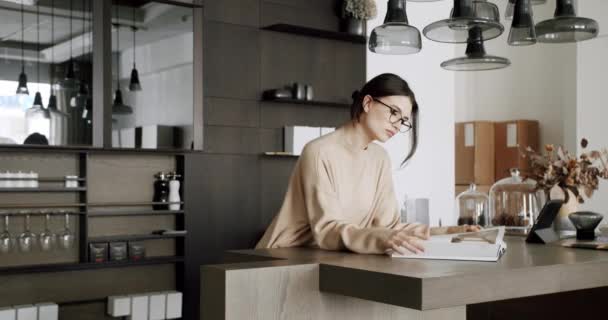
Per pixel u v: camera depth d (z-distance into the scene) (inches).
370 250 75.0
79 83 148.3
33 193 154.1
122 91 155.4
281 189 191.5
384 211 90.4
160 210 169.3
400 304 57.4
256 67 188.1
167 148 161.8
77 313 159.6
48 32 145.3
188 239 173.8
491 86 311.4
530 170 121.1
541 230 94.4
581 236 97.5
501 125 291.9
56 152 153.7
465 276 58.3
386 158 91.7
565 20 101.1
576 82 262.4
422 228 78.7
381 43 99.5
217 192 179.3
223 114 181.5
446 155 227.9
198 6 167.2
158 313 164.2
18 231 151.2
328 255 74.8
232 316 62.4
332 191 83.3
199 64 167.5
